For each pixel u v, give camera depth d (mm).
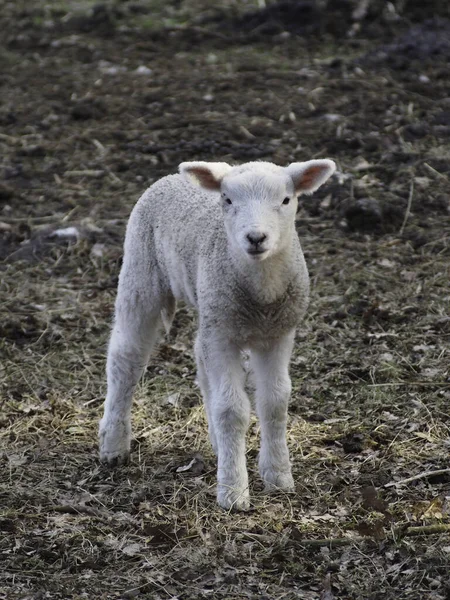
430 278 28141
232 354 18891
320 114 37812
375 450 21094
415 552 17031
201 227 19344
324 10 47375
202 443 21891
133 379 21031
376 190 32406
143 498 19609
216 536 18016
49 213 33000
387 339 25484
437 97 38938
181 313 27469
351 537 17766
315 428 22078
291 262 18469
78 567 17250
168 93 40812
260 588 16531
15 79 43938
